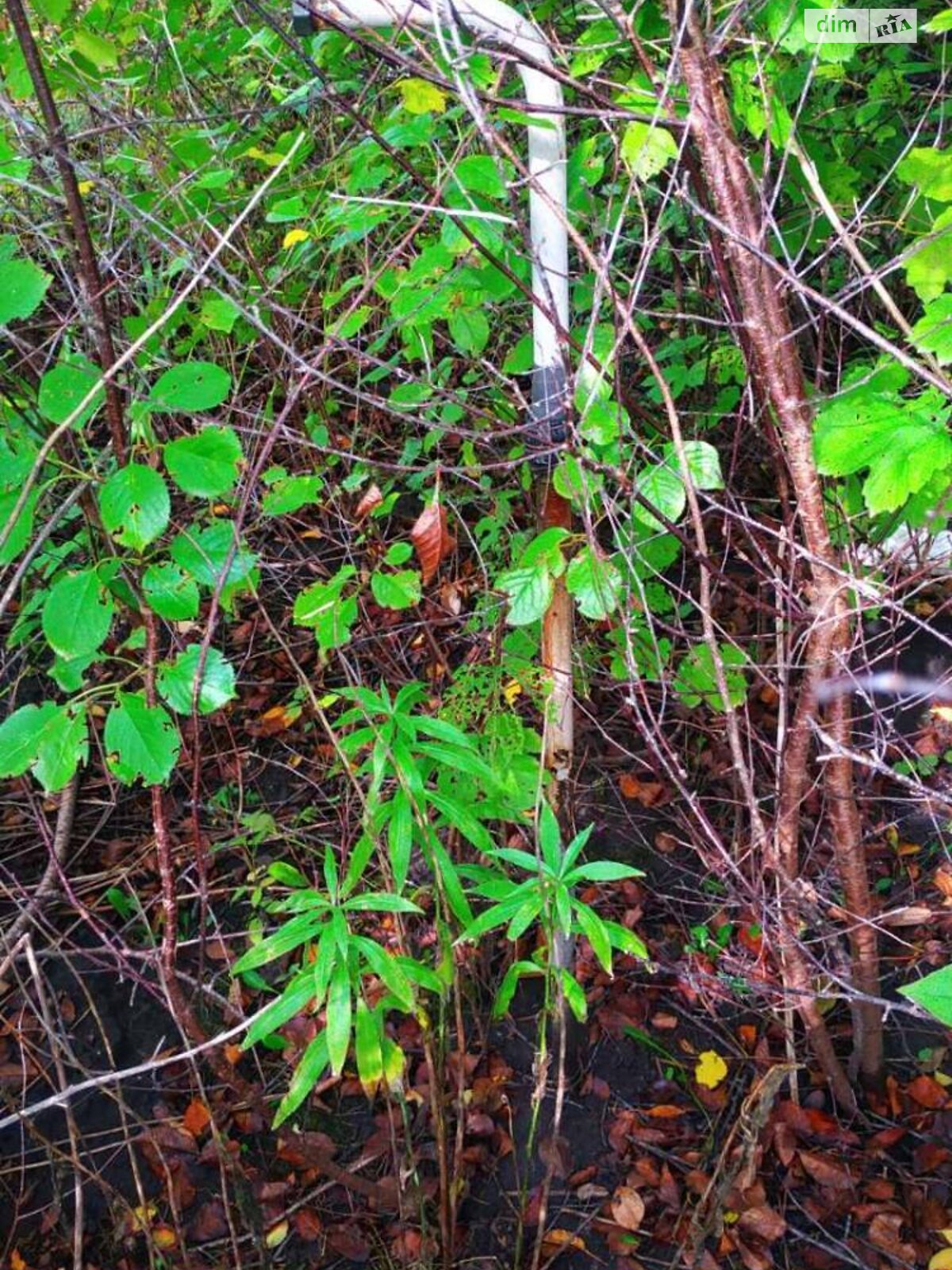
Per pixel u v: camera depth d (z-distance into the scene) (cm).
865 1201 185
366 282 185
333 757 262
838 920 213
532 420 172
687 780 247
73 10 201
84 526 219
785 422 136
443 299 177
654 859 239
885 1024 209
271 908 175
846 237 125
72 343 218
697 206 124
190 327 264
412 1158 169
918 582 206
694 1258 173
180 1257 187
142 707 131
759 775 238
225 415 240
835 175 198
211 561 136
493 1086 204
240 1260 186
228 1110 205
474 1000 210
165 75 248
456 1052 209
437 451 283
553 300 147
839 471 126
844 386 153
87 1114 209
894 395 134
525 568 160
